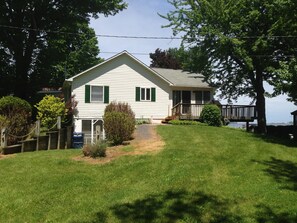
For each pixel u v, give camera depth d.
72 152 14.40
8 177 10.85
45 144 17.03
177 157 13.18
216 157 13.54
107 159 13.03
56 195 9.41
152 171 11.45
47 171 11.46
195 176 10.96
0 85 35.31
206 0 27.23
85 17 37.25
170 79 32.97
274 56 26.56
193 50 29.28
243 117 31.34
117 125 15.88
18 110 18.02
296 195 9.48
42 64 36.94
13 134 16.45
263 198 9.23
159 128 22.14
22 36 33.28
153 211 8.34
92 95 29.11
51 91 44.22
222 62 29.02
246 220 7.91
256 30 26.98
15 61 35.38
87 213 8.28
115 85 29.75
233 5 26.17
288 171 12.11
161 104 31.33
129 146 15.25
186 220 7.88
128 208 8.52
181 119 30.28
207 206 8.62
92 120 28.81
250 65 25.78
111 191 9.77
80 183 10.37
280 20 23.62
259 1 25.72
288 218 8.05
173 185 10.12
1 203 8.88
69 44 41.38
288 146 17.47
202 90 33.31
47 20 35.28
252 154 14.64
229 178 10.93
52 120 24.42
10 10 32.66
